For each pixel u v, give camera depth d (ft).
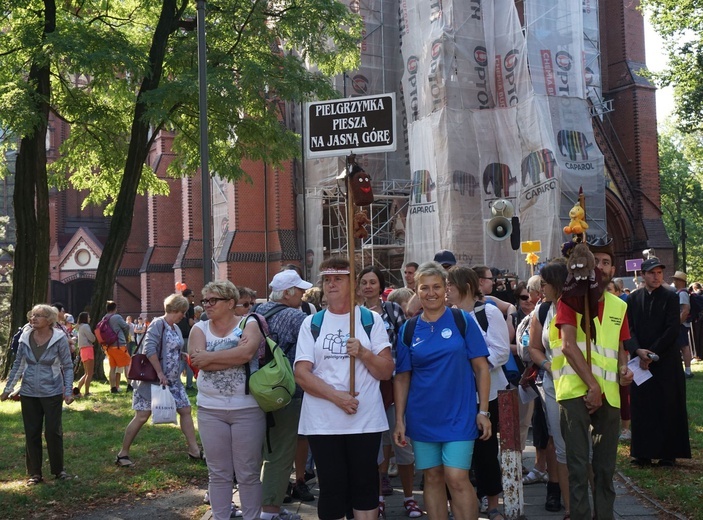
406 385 17.48
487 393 17.15
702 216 201.87
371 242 106.52
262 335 19.25
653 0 82.23
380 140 18.81
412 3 98.73
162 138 139.03
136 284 163.84
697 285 66.08
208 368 18.80
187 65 64.59
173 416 29.25
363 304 24.53
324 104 19.13
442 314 17.46
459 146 91.81
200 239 124.57
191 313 61.67
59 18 63.82
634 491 23.41
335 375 16.80
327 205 113.50
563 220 90.48
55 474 27.58
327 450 16.66
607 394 17.54
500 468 20.34
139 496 25.62
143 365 29.45
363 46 108.27
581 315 17.71
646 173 114.93
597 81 111.04
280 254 107.55
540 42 92.63
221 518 19.07
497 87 95.66
